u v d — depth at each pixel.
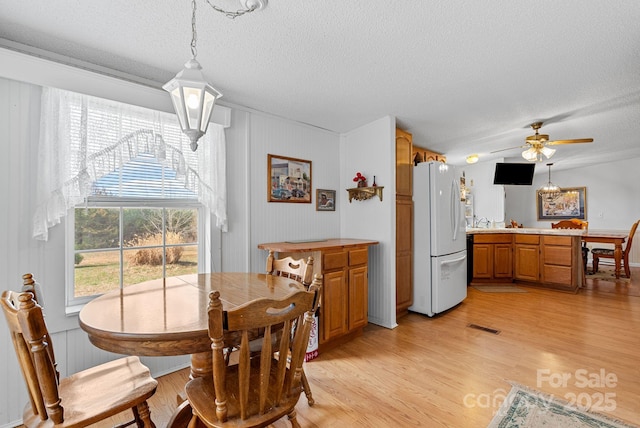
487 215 5.68
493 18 1.53
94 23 1.53
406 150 3.40
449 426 1.59
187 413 1.50
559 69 2.08
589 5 1.43
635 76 2.19
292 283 1.72
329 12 1.46
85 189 1.82
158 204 2.22
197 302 1.37
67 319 1.83
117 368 1.42
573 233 4.20
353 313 2.71
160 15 1.47
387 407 1.76
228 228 2.54
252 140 2.73
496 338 2.71
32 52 1.74
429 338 2.74
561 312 3.40
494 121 3.21
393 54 1.87
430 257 3.32
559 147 4.71
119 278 2.08
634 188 6.25
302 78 2.18
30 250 1.72
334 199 3.43
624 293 4.16
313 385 2.00
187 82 1.21
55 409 1.01
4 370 1.66
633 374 2.06
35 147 1.72
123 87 1.97
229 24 1.55
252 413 1.09
